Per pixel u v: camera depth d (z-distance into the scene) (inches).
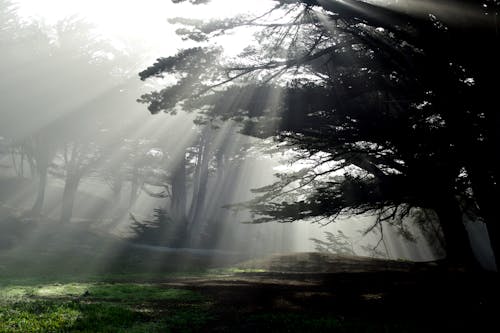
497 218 420.5
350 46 501.4
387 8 401.4
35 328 325.1
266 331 354.0
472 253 870.4
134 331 338.6
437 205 721.0
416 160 525.7
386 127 466.9
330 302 502.0
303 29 541.0
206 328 369.1
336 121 485.1
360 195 675.4
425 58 430.0
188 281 770.2
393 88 474.3
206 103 494.0
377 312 441.4
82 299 500.7
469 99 423.2
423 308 459.2
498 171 407.2
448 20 388.8
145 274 938.1
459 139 433.1
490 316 402.6
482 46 390.6
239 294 570.6
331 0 412.2
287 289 625.3
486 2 382.9
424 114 486.3
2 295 513.0
